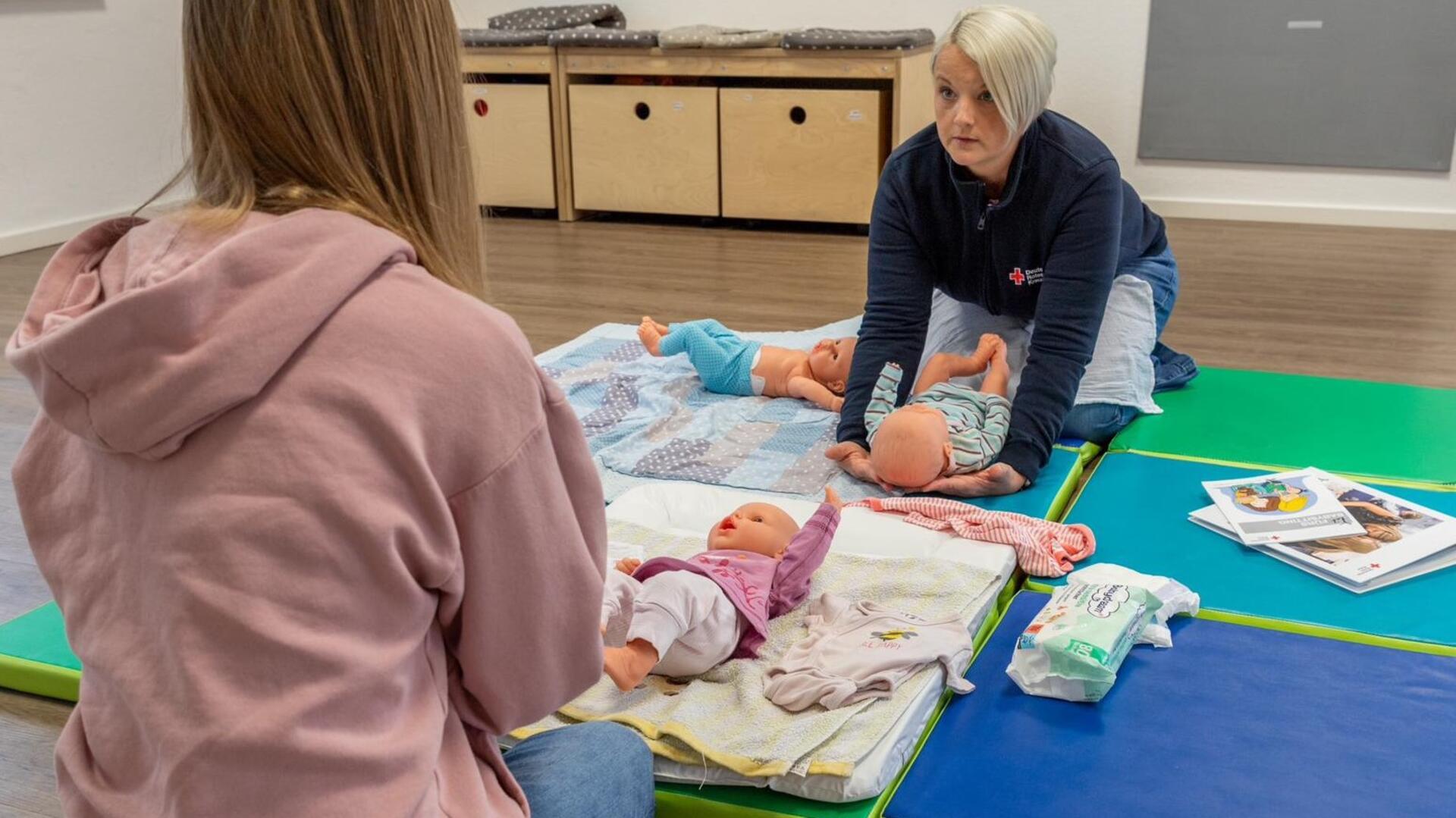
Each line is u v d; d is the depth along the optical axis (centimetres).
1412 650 149
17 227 451
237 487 67
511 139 485
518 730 135
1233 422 230
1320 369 278
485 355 73
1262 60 438
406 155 79
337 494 68
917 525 182
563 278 385
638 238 449
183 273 66
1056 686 140
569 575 79
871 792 124
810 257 408
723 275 384
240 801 67
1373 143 433
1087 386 227
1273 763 127
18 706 157
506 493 74
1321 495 188
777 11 500
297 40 74
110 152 486
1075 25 457
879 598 159
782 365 247
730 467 213
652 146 466
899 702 135
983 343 222
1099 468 208
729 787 128
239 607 66
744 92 446
